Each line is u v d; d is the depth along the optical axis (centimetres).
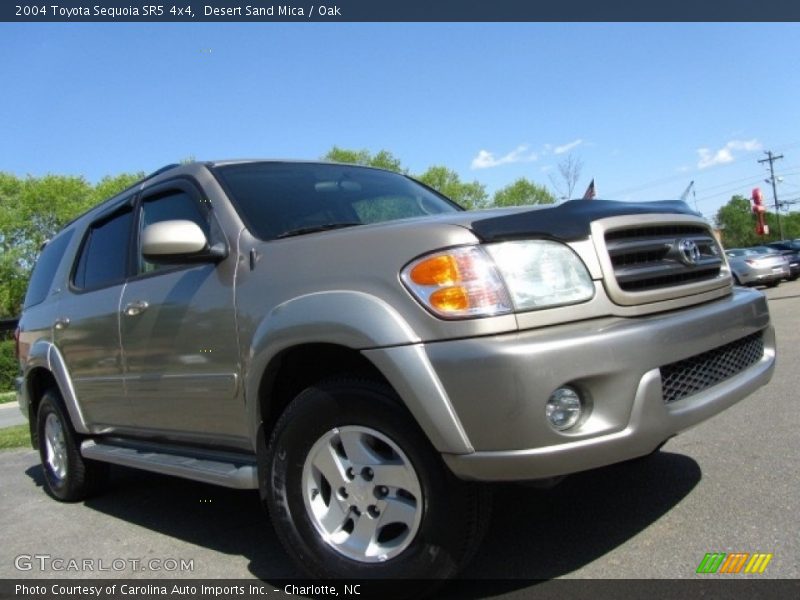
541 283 241
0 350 2475
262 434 294
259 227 320
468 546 244
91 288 431
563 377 226
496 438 226
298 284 276
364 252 261
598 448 230
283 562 320
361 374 264
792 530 287
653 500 337
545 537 307
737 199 9088
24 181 4053
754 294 322
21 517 454
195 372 327
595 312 247
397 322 241
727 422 476
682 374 264
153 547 359
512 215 253
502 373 224
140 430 393
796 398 531
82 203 4041
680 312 271
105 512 441
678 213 299
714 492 340
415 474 246
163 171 399
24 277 3853
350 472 264
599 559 279
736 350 300
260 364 280
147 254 307
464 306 233
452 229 246
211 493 464
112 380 395
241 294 300
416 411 236
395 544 255
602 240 255
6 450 761
